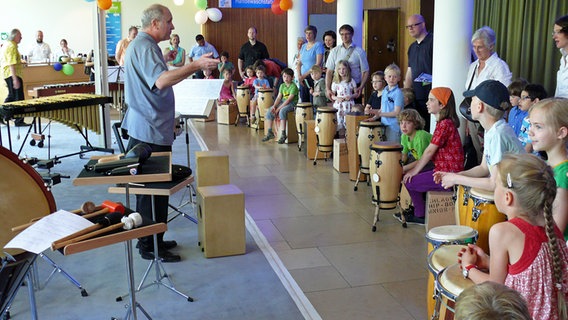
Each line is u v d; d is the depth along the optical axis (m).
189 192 5.47
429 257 2.48
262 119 9.91
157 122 4.03
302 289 3.61
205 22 14.98
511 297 1.45
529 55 7.70
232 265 4.02
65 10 14.91
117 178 3.00
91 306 3.41
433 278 2.61
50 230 2.36
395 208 5.21
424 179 4.52
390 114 5.90
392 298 3.46
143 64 3.88
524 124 4.33
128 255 2.67
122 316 3.27
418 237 4.52
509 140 3.27
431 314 2.67
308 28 9.20
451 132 4.48
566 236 2.60
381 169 4.63
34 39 14.82
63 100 6.87
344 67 7.25
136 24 15.35
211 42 15.46
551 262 2.03
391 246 4.34
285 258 4.13
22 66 11.20
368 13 11.78
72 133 9.98
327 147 7.09
